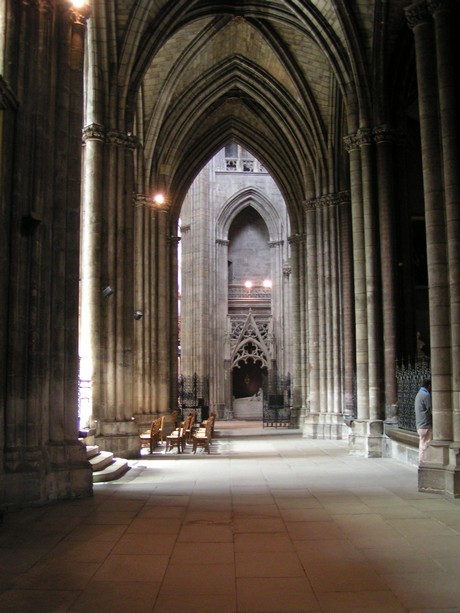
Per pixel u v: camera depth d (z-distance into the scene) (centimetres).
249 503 1159
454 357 1289
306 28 2402
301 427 3581
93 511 1084
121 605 626
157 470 1681
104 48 2075
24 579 709
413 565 752
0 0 1210
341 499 1197
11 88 1191
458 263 1305
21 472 1114
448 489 1225
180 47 2822
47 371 1209
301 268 3675
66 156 1308
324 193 2967
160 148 3166
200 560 782
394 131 2144
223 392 4862
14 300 1142
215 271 4900
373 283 2092
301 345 3656
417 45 1414
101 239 2058
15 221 1160
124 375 2042
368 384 2081
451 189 1326
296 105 3025
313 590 667
